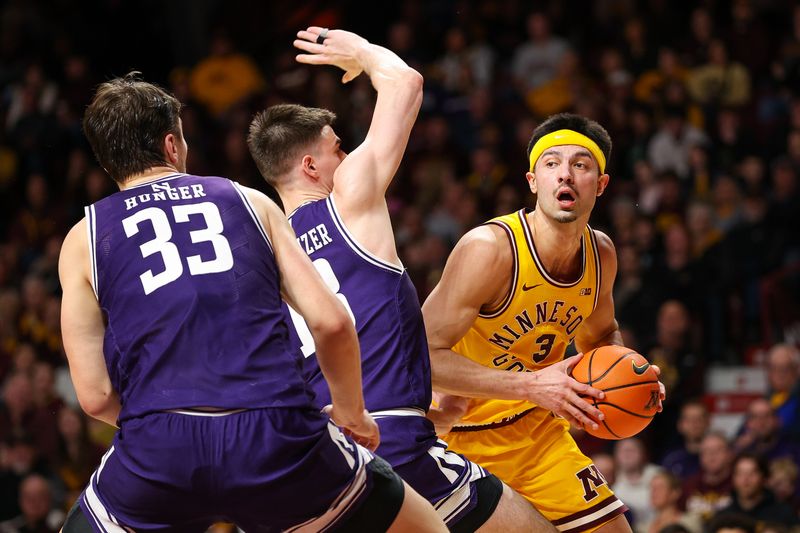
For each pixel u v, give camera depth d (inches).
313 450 179.6
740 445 531.8
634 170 764.0
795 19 852.6
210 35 1015.0
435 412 261.3
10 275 770.8
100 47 979.3
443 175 775.1
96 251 187.6
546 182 250.5
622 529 270.4
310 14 996.6
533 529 231.0
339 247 224.8
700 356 617.9
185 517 180.4
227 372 178.4
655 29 859.4
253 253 186.4
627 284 658.2
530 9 923.4
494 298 257.0
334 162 248.2
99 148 197.9
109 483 182.4
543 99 823.7
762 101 805.9
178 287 181.8
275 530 184.1
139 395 180.1
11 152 860.6
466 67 860.6
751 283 663.1
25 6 952.9
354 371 187.3
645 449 559.5
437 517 195.0
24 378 622.2
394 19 984.9
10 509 552.7
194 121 855.7
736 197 712.4
